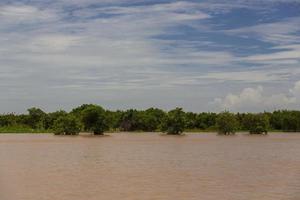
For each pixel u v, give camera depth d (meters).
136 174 51.28
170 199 35.56
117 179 46.84
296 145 112.69
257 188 41.03
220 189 40.38
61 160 69.75
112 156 77.81
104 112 178.50
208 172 53.47
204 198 36.06
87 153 84.75
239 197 36.56
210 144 115.62
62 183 43.81
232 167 59.56
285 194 38.03
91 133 191.12
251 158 74.56
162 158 73.75
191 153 85.44
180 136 170.88
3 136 174.62
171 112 183.75
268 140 139.12
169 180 46.09
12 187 41.19
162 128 184.38
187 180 46.16
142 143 119.88
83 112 176.75
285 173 52.75
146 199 35.53
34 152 87.31
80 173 52.19
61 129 179.88
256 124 190.62
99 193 38.03
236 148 100.69
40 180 46.00
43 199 35.50
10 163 64.69
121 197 36.28
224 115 186.00
